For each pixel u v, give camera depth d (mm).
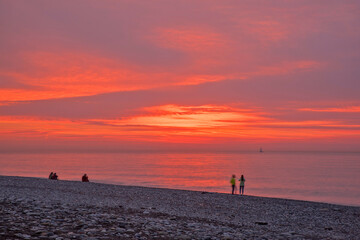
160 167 189500
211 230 16484
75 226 13539
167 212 23078
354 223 24812
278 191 78062
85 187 38438
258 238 15375
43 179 46969
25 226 12492
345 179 119812
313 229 21375
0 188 31406
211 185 88750
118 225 14852
